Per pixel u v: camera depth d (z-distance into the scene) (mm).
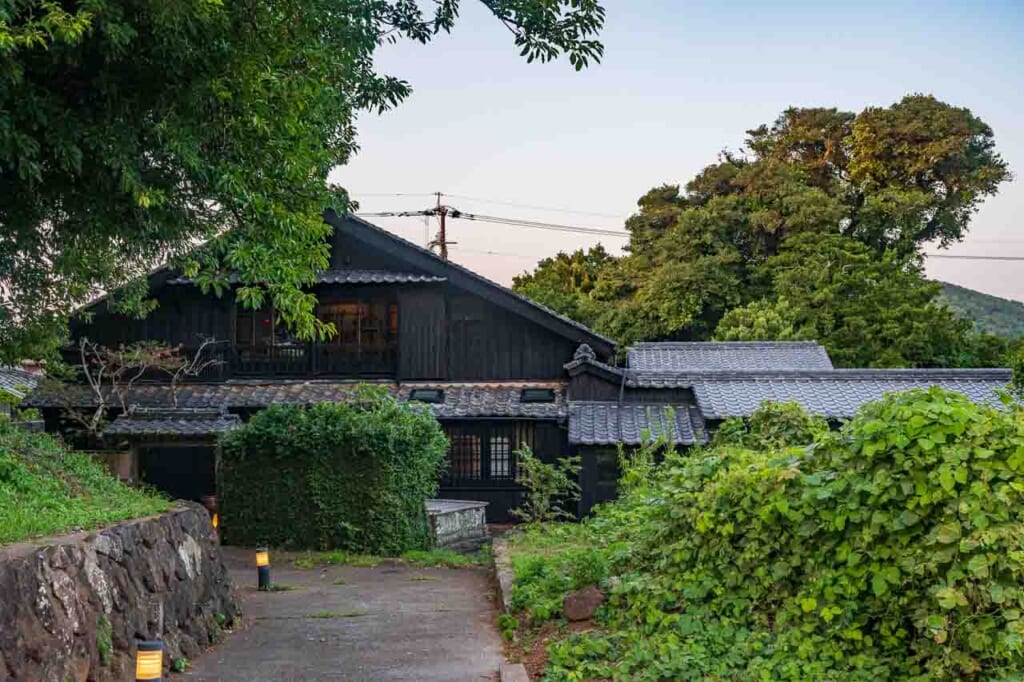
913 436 6375
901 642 6465
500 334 25328
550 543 14055
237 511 18281
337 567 15945
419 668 8055
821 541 7016
